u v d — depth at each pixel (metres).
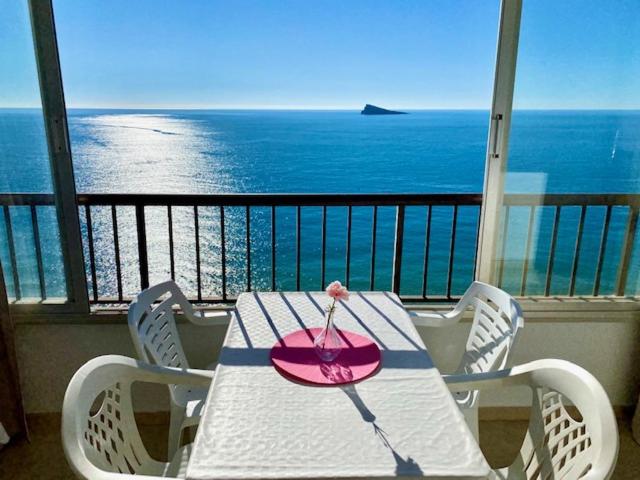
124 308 2.42
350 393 1.33
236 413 1.23
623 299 2.49
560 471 1.25
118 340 2.38
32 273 2.29
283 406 1.26
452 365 2.49
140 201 2.52
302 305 1.96
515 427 2.46
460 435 1.15
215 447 1.10
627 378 2.54
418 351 1.58
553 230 2.41
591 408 1.19
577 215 2.39
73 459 1.10
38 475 2.09
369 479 1.02
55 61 2.10
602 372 2.54
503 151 2.30
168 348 1.89
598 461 1.08
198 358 2.44
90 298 2.64
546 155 2.31
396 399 1.30
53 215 2.24
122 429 1.43
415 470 1.03
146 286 2.62
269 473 1.02
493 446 2.32
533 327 2.48
